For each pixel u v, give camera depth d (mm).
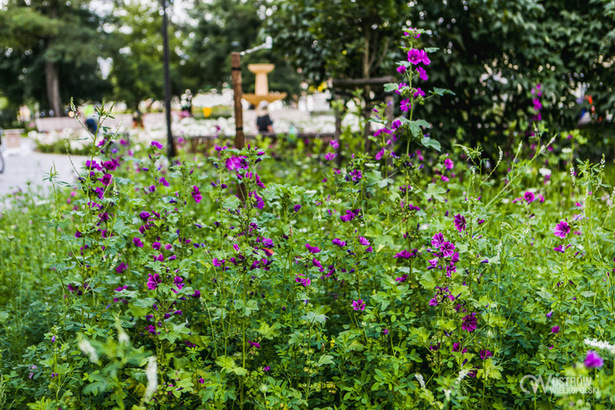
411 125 3533
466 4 7961
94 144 3430
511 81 8422
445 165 4973
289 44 9219
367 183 3881
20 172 15023
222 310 3152
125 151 7848
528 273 3520
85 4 51188
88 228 3352
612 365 2830
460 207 5457
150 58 56688
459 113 8594
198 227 3854
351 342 3039
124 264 3682
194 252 3877
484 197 6055
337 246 3562
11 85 55219
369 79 7461
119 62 53344
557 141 8617
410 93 3584
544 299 3201
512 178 4164
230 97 25578
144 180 7121
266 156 3322
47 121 33906
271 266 3438
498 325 3002
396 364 2873
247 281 3330
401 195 3637
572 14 8555
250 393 3008
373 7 7254
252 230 3320
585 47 8633
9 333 3656
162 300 2885
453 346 2975
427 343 3010
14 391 3160
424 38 7973
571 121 8930
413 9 7871
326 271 3629
